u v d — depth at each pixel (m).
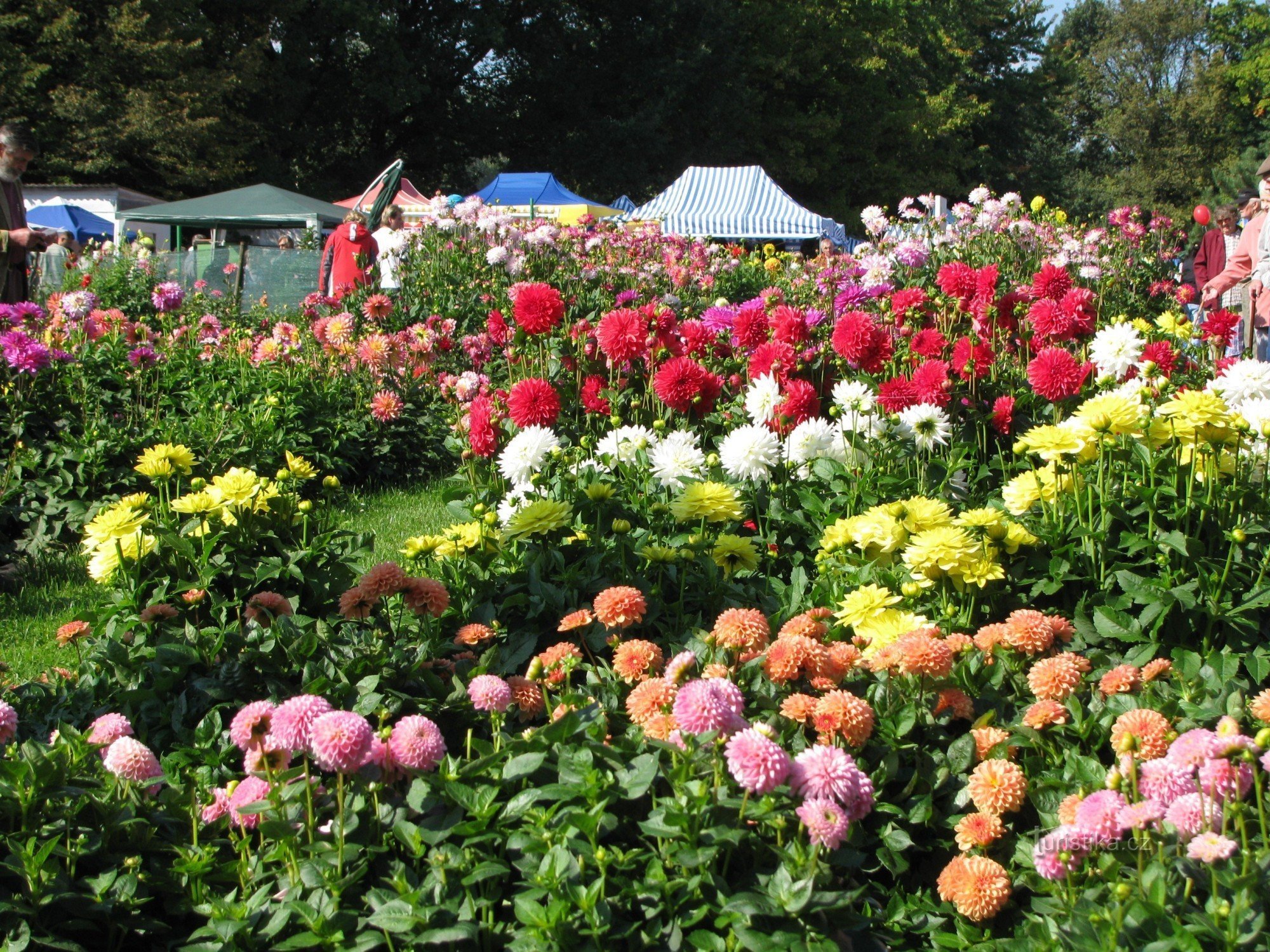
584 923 1.95
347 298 9.74
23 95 27.94
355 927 1.99
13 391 6.40
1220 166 56.41
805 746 2.48
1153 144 61.44
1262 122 57.59
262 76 32.88
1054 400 4.40
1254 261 8.02
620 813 2.27
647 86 37.88
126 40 28.31
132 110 28.58
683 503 3.47
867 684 2.82
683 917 2.02
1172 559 3.25
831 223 23.92
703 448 4.83
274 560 3.41
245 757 2.49
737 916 1.98
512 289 5.46
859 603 2.92
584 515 3.84
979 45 49.47
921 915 2.35
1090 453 3.41
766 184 24.67
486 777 2.20
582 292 9.93
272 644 2.88
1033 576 3.37
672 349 4.79
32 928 1.96
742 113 39.19
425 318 9.59
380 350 8.05
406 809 2.21
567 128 38.69
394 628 3.30
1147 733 2.40
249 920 2.04
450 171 39.91
